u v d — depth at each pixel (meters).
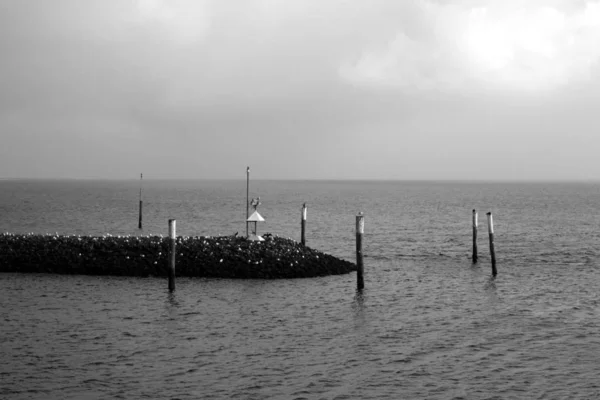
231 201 157.75
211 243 42.62
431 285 40.06
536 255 55.94
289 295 35.75
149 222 88.06
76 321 29.70
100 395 20.80
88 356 24.59
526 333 28.55
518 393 21.23
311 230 78.88
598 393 21.23
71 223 84.31
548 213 114.94
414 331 28.81
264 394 21.06
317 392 21.30
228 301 34.00
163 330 28.42
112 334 27.66
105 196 180.75
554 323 30.45
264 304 33.50
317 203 153.38
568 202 161.75
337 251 58.38
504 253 57.22
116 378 22.31
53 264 40.62
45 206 122.44
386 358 24.81
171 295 35.03
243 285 37.94
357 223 37.59
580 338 27.75
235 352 25.38
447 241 66.62
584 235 74.00
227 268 40.03
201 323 29.67
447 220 96.06
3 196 170.25
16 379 22.06
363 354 25.30
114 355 24.77
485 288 39.38
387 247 61.25
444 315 31.98
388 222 91.50
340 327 29.38
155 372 22.95
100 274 39.97
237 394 21.02
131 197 176.25
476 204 150.25
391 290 38.03
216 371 23.14
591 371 23.34
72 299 33.88
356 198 190.00
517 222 93.56
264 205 141.50
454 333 28.50
